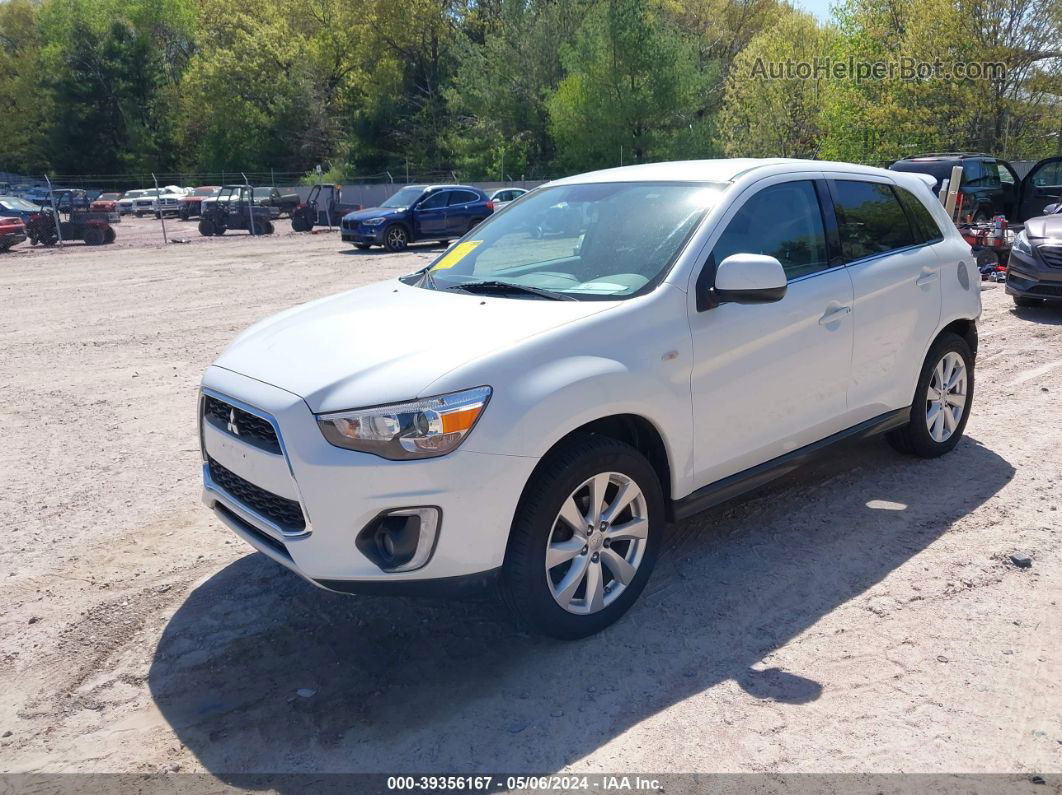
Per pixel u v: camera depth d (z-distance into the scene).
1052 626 3.32
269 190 29.77
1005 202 16.27
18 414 6.88
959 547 4.00
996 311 9.79
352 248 22.81
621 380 3.17
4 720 2.96
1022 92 29.31
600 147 38.59
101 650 3.38
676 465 3.46
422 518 2.83
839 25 34.19
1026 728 2.74
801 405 3.97
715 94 44.22
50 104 58.84
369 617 3.56
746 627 3.38
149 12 64.50
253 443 3.08
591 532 3.22
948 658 3.13
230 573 4.00
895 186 4.75
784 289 3.38
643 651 3.23
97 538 4.43
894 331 4.43
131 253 22.02
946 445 5.12
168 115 59.28
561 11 45.53
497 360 2.96
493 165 46.09
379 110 53.28
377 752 2.72
